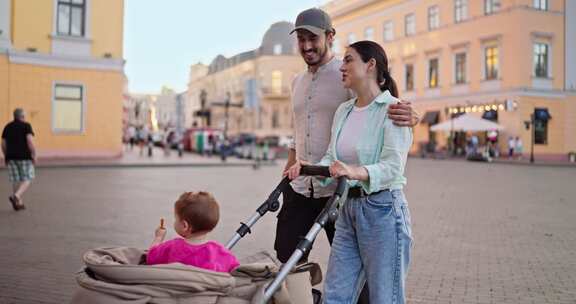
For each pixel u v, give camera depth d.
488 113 37.53
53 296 4.99
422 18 43.19
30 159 10.30
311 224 3.79
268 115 63.88
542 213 10.96
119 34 26.58
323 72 3.92
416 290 5.42
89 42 26.00
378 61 3.14
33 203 11.23
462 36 39.75
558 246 7.65
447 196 14.03
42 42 25.08
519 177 21.02
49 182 15.88
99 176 18.50
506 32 36.56
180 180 17.69
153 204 11.45
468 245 7.66
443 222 9.70
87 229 8.38
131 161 26.38
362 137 3.09
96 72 26.11
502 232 8.73
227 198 12.88
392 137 2.97
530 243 7.84
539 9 36.31
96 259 2.87
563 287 5.57
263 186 16.00
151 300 2.66
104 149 26.50
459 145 39.78
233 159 34.09
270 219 9.77
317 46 3.87
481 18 38.28
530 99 35.97
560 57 37.19
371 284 3.04
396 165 2.94
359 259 3.13
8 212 9.96
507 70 36.53
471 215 10.59
